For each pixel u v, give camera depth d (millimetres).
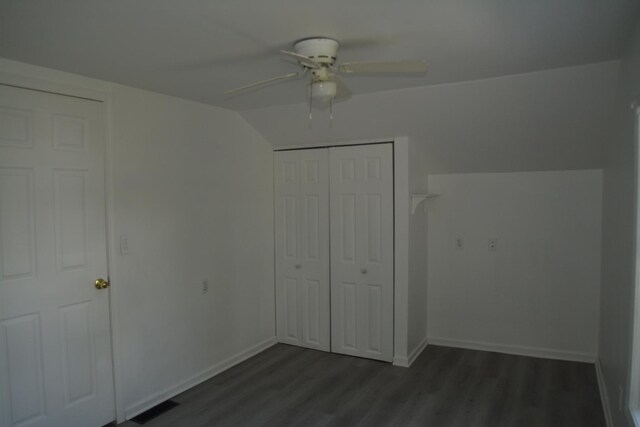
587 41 2199
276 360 3949
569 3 1748
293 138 4070
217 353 3680
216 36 2059
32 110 2475
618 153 2629
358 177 3896
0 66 2334
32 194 2482
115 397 2889
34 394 2504
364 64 1995
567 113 3041
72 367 2674
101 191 2809
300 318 4273
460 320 4191
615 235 2734
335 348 4102
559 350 3848
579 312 3768
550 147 3469
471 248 4113
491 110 3150
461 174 4113
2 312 2369
